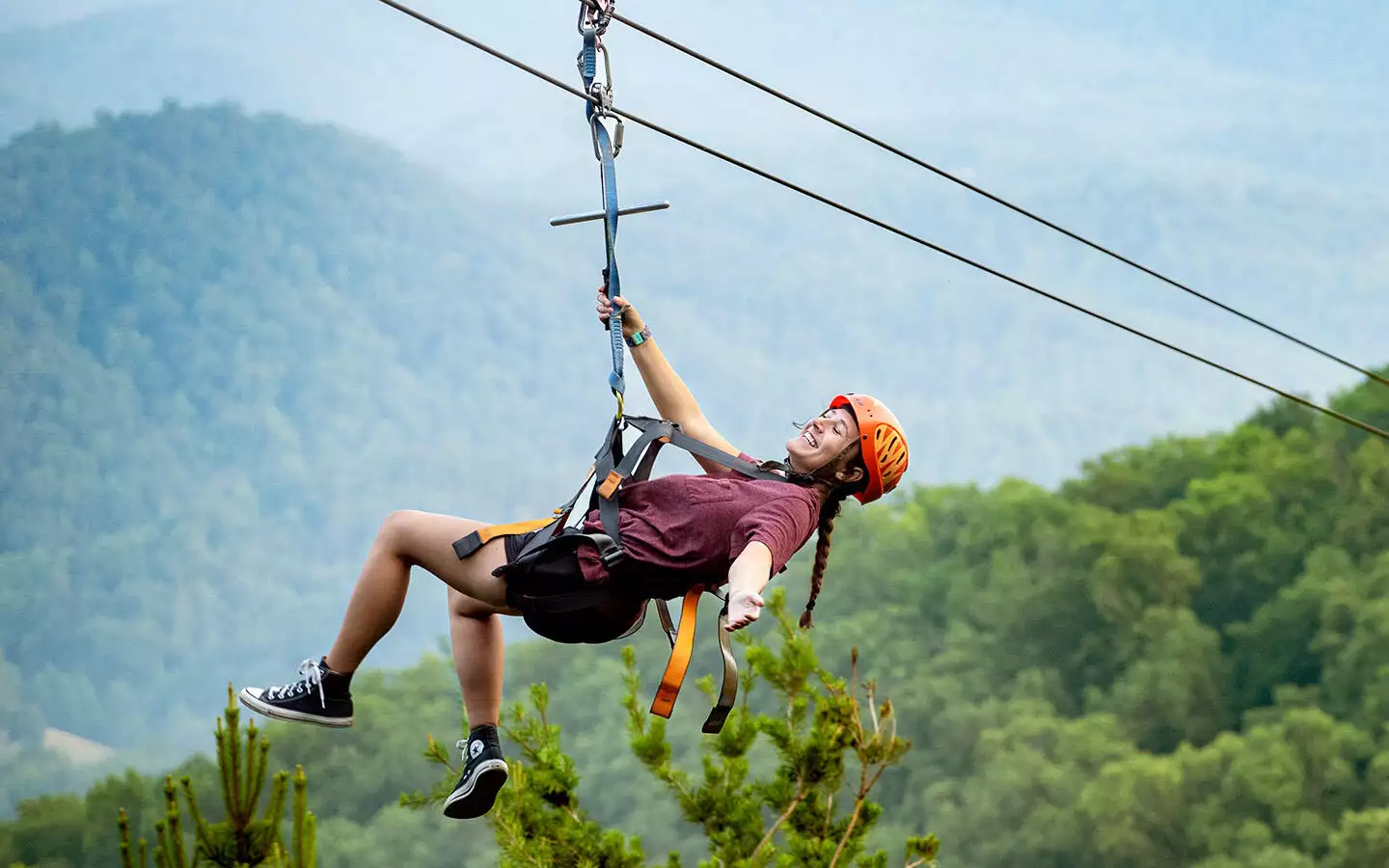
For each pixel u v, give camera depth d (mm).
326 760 63938
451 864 60688
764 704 57188
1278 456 74188
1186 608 68438
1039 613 68750
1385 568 65375
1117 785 58281
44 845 60094
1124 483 78312
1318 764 58250
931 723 66062
